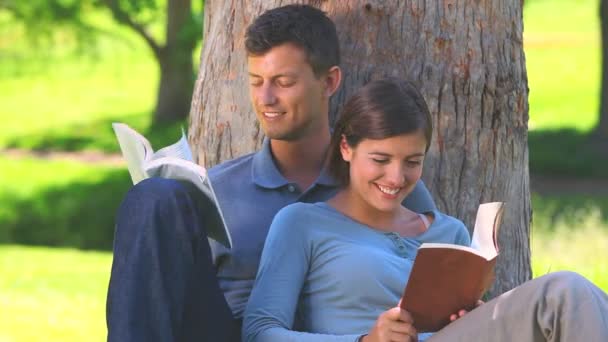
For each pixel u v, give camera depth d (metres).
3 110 66.06
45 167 47.22
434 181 8.98
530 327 6.52
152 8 46.22
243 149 9.30
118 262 6.87
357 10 8.92
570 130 50.06
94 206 39.06
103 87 72.69
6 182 43.34
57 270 23.11
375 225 7.59
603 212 34.62
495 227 6.95
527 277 9.62
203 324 7.16
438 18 8.93
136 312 6.75
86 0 48.88
